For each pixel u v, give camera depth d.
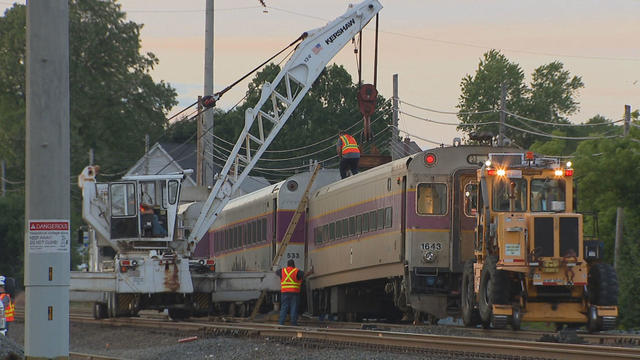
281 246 128.62
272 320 125.25
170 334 98.19
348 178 119.00
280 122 137.62
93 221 123.06
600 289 80.44
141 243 123.50
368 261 109.06
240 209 150.38
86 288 118.62
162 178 123.19
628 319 117.56
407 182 98.19
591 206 146.25
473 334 83.75
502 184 83.94
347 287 121.62
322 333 79.75
